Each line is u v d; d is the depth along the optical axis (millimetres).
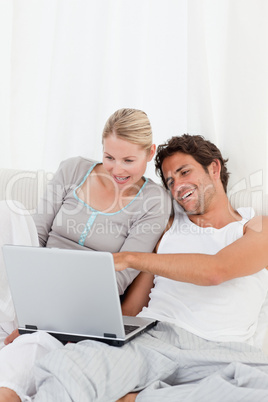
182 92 2104
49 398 1242
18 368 1372
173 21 2082
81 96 2174
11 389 1344
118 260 1578
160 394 1299
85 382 1264
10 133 2311
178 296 1658
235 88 1979
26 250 1407
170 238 1795
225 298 1618
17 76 2279
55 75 2170
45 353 1422
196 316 1594
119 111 1819
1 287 1569
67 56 2164
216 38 2061
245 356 1429
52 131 2191
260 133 1961
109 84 2172
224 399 1261
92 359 1315
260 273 1668
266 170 1987
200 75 1998
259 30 1935
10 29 2363
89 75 2164
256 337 1645
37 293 1442
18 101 2293
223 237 1720
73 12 2145
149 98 2154
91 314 1416
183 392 1298
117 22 2150
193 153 1813
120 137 1775
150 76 2139
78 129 2186
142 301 1783
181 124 2119
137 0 2123
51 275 1408
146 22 2135
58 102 2178
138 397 1324
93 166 1935
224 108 2020
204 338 1542
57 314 1450
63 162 1988
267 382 1281
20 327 1510
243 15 1948
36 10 2258
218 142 2072
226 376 1329
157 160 1921
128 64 2152
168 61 2107
